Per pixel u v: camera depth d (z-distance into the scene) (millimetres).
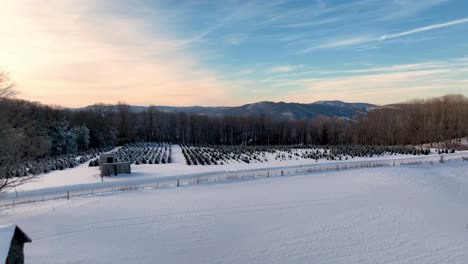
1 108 25078
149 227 23125
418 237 21266
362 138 99500
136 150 82125
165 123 129375
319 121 121062
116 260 17875
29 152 27000
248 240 20969
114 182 37875
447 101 102125
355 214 25953
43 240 20641
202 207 27672
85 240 20703
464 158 52031
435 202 29547
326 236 21531
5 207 27688
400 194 32094
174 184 36281
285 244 20297
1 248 10828
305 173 41562
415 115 94250
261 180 37688
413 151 65750
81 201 29438
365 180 37562
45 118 68375
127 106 129000
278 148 82000
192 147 92062
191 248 19688
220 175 41562
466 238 21094
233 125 126062
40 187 35656
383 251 19156
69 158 62250
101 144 97562
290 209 27250
